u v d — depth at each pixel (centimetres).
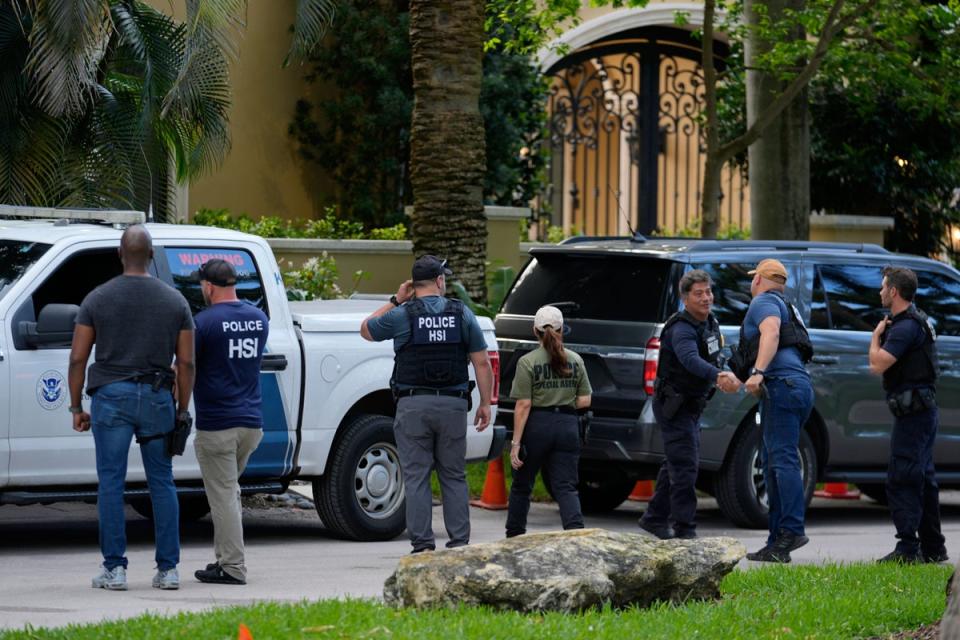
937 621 1758
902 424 2289
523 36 4369
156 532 1981
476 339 2220
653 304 2733
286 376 2438
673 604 1750
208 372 2002
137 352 1923
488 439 2667
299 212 5212
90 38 3269
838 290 2950
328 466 2523
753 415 2791
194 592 1961
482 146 3506
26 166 3512
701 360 2292
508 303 2961
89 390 1934
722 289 2791
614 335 2748
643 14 5994
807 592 1881
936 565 2212
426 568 1661
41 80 3462
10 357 2177
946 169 5491
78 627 1553
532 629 1512
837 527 2989
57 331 2098
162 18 3628
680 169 7175
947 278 3122
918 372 2280
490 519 2945
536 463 2411
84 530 2652
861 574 2052
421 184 3497
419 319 2186
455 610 1631
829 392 2888
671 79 7106
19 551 2355
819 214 5366
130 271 1947
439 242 3481
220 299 2027
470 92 3491
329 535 2658
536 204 6669
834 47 4375
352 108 5094
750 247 2886
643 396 2703
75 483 2234
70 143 3556
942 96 4528
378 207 5144
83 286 2330
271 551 2431
